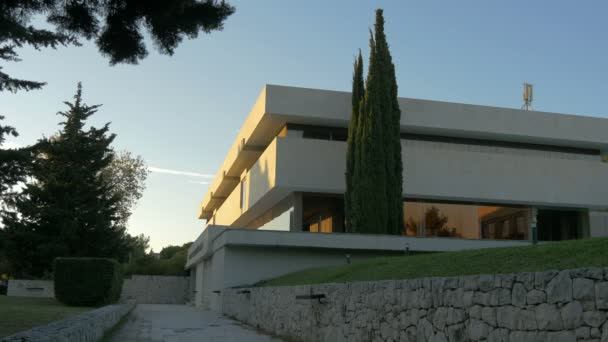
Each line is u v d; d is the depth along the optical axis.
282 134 30.05
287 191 28.14
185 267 47.84
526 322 5.97
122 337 13.11
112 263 20.03
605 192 30.95
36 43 12.49
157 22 9.27
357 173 25.06
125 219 44.66
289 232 23.41
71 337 7.70
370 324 9.52
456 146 30.95
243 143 34.16
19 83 16.08
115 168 44.97
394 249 23.56
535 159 30.33
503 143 31.59
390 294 8.91
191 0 9.05
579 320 5.33
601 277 5.14
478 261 8.80
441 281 7.55
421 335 7.93
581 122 31.56
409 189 28.28
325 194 28.61
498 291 6.43
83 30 9.34
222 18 9.48
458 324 7.11
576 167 30.86
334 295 11.18
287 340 13.59
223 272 23.41
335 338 10.97
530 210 30.69
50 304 19.33
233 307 21.78
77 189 29.45
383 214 24.39
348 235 23.44
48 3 8.99
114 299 22.61
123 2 9.01
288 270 23.62
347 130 29.91
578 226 31.83
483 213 30.06
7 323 10.77
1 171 18.67
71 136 29.91
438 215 29.39
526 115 30.84
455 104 30.05
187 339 13.33
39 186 29.55
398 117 26.78
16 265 29.83
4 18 9.14
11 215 27.69
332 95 28.58
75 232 28.83
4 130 18.64
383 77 26.22
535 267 7.20
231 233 23.20
